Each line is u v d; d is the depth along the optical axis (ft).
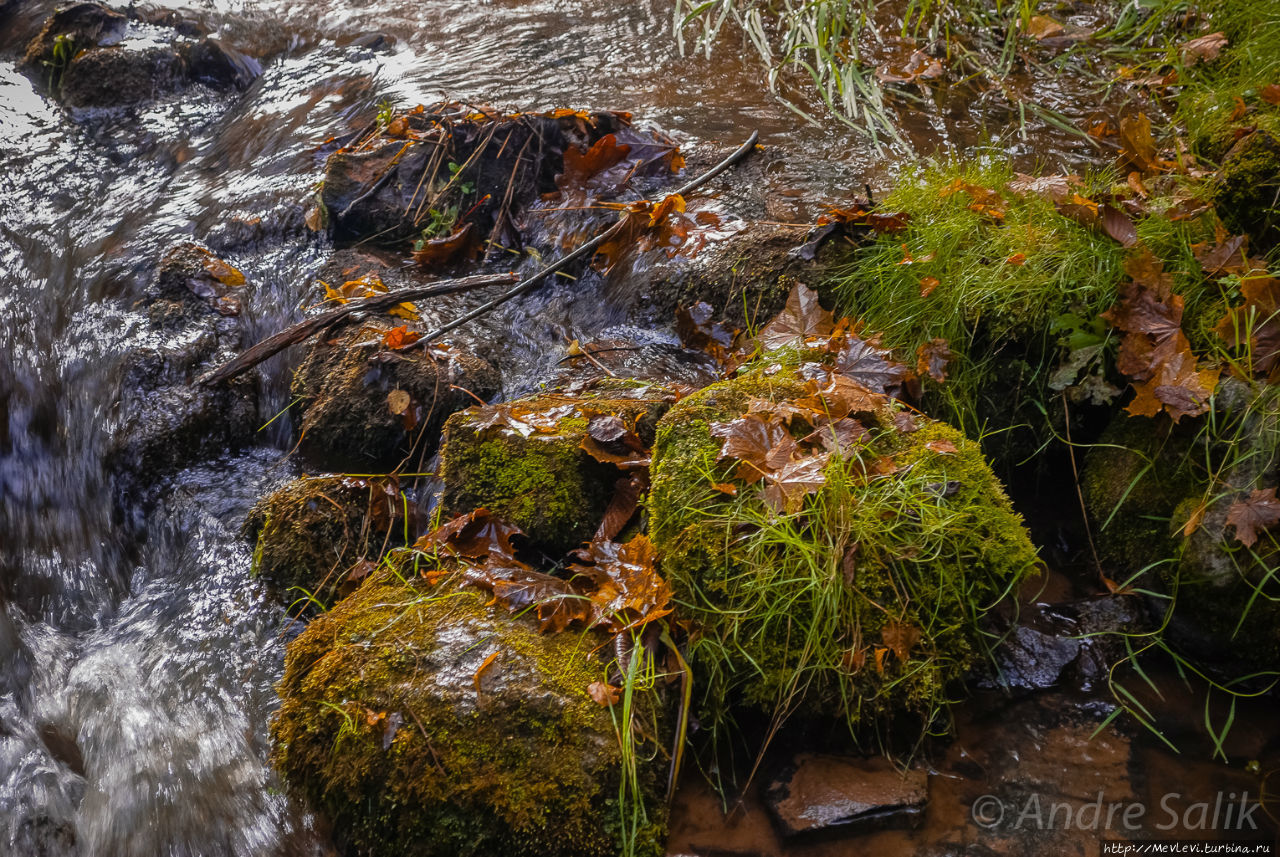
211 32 11.29
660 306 7.77
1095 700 6.40
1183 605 6.49
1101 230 7.14
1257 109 7.95
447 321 7.88
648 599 6.29
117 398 7.96
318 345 7.79
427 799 5.96
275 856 6.29
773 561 6.23
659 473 6.49
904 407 6.80
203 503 7.59
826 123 8.91
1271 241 6.88
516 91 9.41
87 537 7.85
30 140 10.19
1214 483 6.48
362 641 6.28
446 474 6.83
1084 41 9.70
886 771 6.18
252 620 7.05
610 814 5.96
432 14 11.29
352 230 8.53
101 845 6.51
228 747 6.63
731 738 6.29
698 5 10.75
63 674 7.16
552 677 6.11
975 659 6.42
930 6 10.07
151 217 9.05
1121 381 6.87
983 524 6.35
